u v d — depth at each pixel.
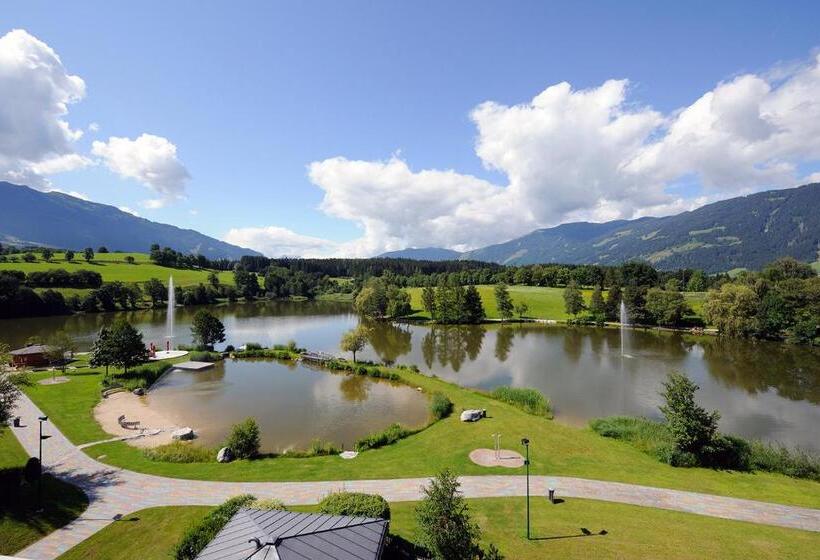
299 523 14.16
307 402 50.78
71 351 68.88
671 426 33.47
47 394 48.31
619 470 31.06
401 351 85.00
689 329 108.00
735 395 55.16
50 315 123.56
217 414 46.50
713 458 32.19
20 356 61.41
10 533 22.30
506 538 22.30
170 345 84.06
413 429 39.88
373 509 20.00
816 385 59.75
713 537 22.47
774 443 40.06
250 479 29.33
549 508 25.62
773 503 26.53
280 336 101.12
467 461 32.44
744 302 95.62
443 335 105.19
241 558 11.95
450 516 17.55
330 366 67.38
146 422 42.53
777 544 21.89
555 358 77.44
